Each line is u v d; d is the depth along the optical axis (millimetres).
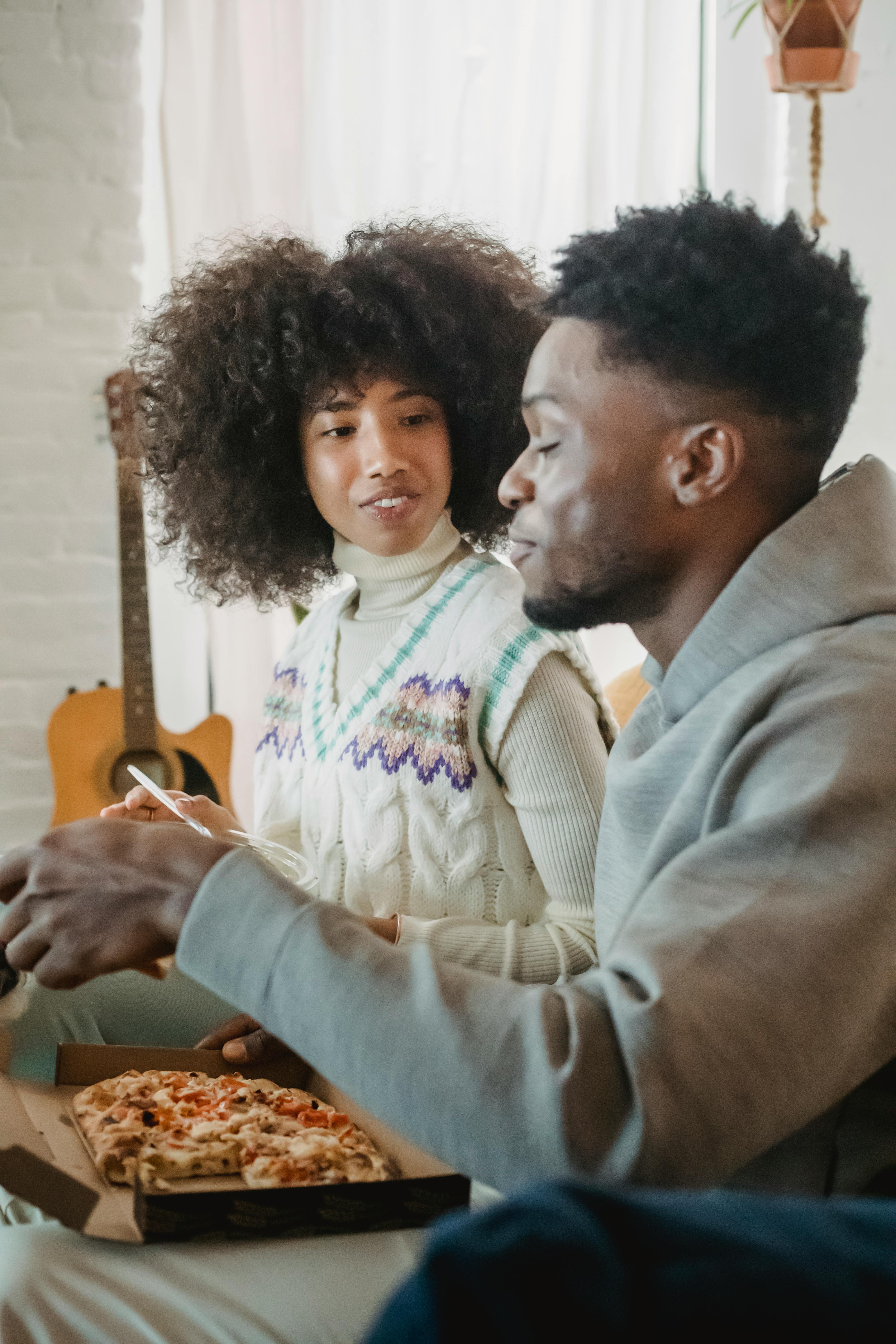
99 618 2717
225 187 2605
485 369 1345
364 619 1385
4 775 2672
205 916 626
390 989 582
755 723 673
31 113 2615
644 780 763
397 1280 708
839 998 553
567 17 2693
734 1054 531
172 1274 688
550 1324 284
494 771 1235
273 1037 1024
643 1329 286
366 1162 847
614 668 2732
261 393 1357
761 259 715
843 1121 654
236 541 1518
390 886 1248
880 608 705
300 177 2639
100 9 2623
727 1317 289
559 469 747
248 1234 724
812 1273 300
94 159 2652
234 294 1379
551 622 790
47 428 2668
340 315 1280
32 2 2596
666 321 703
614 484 733
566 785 1176
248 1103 938
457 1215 342
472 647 1229
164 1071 1005
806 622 711
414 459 1294
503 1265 290
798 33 2139
